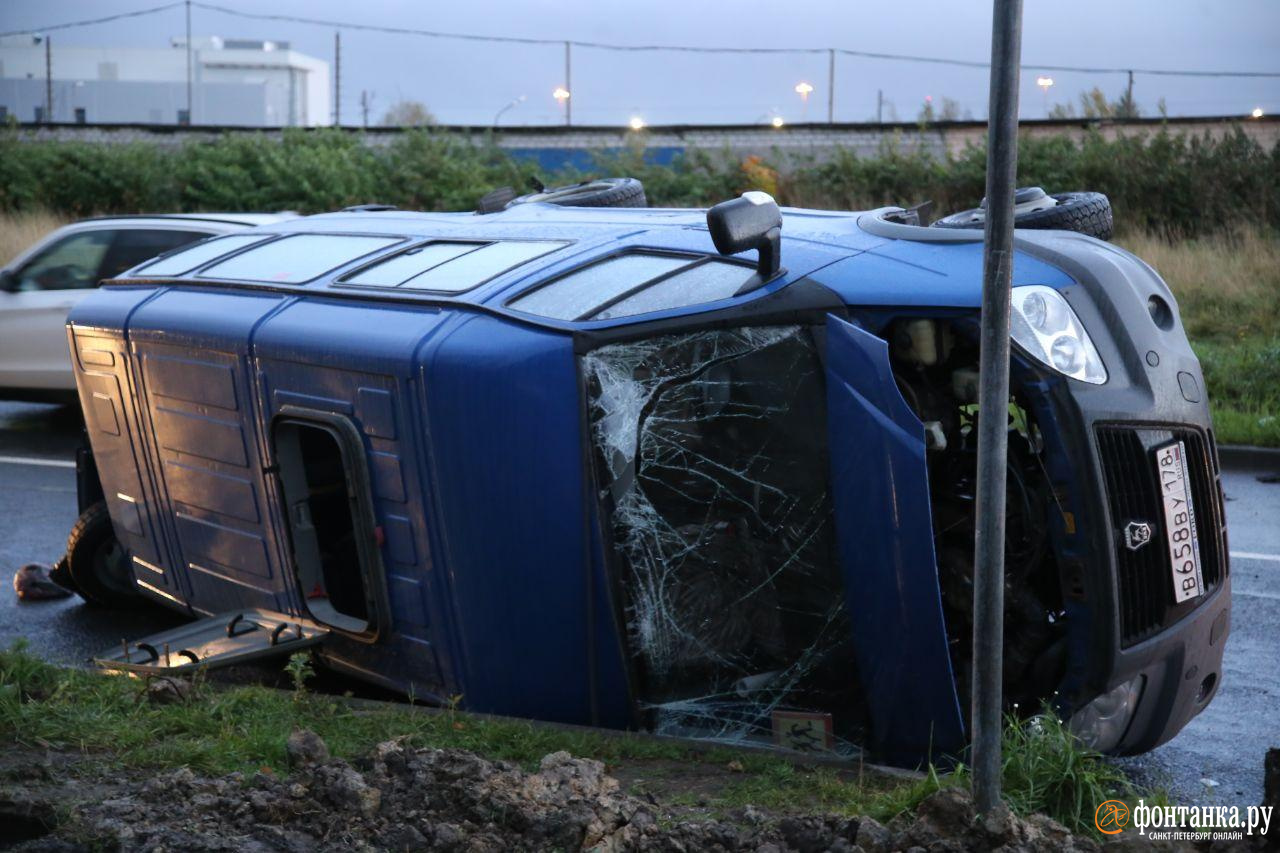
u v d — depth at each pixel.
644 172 24.36
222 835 3.26
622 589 4.36
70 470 10.46
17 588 7.47
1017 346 4.28
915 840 3.13
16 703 4.22
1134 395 4.38
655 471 4.39
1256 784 4.93
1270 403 11.64
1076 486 4.23
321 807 3.39
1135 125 25.12
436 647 4.71
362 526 4.78
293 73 100.81
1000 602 3.15
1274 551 8.06
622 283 4.60
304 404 5.00
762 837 3.21
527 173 25.50
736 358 4.35
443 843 3.22
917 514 4.13
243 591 5.71
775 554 4.35
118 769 3.85
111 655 5.33
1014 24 2.91
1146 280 4.71
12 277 11.70
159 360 5.77
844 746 4.35
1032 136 23.45
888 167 23.14
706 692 4.45
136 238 11.34
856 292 4.41
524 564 4.39
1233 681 6.02
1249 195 19.36
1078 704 4.29
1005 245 2.99
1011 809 3.62
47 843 3.22
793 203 23.17
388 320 4.79
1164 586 4.42
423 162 25.67
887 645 4.22
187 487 5.82
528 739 4.27
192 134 31.58
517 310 4.54
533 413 4.32
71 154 25.77
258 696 4.80
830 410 4.26
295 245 6.02
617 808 3.37
